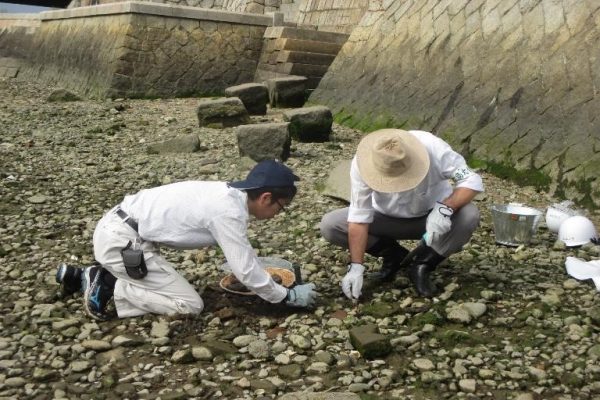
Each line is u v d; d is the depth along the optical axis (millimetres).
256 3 17094
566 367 3582
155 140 9695
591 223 5559
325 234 4512
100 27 15406
